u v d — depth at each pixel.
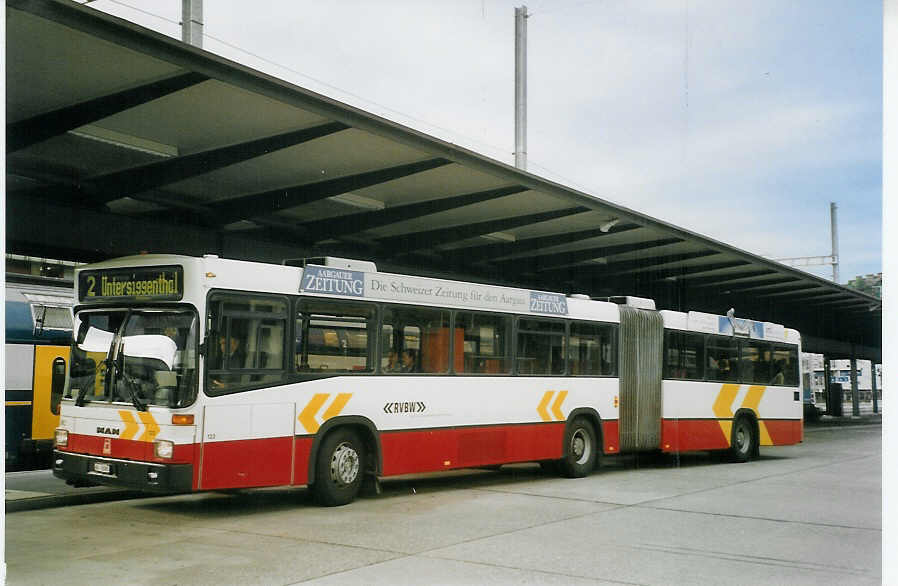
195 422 9.56
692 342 18.05
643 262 25.61
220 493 12.39
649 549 8.44
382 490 13.08
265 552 8.04
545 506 11.45
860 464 18.80
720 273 27.38
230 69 10.30
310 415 10.80
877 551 8.51
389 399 11.85
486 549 8.30
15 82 10.37
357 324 11.56
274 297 10.55
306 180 15.22
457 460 12.77
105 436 10.02
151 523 9.72
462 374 13.00
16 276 15.38
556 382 14.68
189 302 9.79
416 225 19.30
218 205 16.27
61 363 15.42
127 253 14.88
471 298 13.30
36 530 9.19
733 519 10.47
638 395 16.48
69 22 8.69
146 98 10.66
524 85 23.94
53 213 13.83
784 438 20.45
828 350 47.34
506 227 18.84
